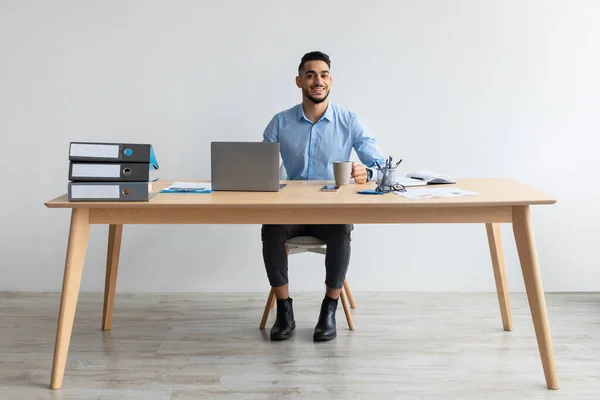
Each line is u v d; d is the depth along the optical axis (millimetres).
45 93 3725
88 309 3527
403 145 3744
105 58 3699
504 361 2764
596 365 2709
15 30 3682
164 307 3572
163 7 3668
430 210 2535
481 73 3686
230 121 3738
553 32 3650
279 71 3697
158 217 2559
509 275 3834
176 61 3699
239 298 3752
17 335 3107
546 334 2488
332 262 3045
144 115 3738
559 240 3783
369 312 3459
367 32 3666
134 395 2447
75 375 2639
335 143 3342
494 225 3109
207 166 3773
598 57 3654
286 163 3398
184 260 3863
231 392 2473
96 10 3672
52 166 3777
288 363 2758
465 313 3430
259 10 3660
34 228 3828
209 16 3668
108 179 2496
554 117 3701
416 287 3859
